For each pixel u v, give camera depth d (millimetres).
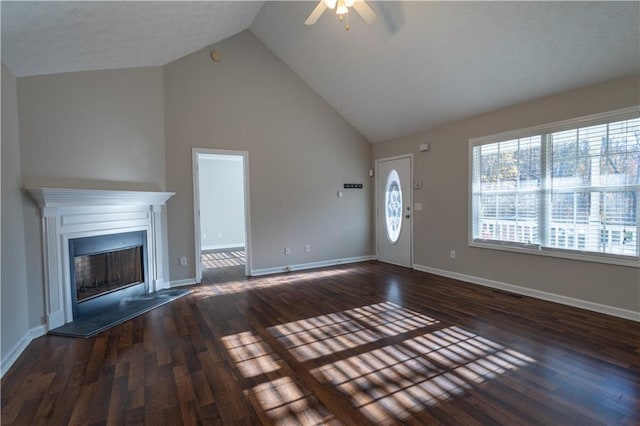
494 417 1774
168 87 4488
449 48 3607
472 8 3092
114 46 3254
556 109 3562
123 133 3832
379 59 4293
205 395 2014
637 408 1829
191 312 3516
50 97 3078
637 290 3053
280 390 2062
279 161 5387
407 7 3445
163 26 3408
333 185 5953
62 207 3104
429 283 4590
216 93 4832
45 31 2441
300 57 5074
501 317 3238
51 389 2084
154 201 4176
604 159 3219
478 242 4480
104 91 3602
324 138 5824
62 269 3135
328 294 4137
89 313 3406
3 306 2379
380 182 6184
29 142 2908
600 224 3279
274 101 5312
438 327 3020
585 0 2596
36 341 2807
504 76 3617
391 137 5836
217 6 3686
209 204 8273
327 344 2709
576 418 1755
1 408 1895
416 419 1772
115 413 1846
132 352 2594
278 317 3344
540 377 2154
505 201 4129
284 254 5480
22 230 2789
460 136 4656
